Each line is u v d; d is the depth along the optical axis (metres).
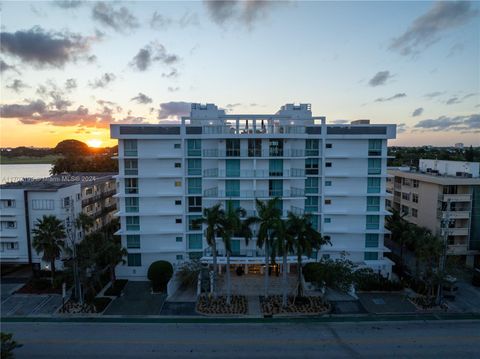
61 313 35.94
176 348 29.41
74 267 37.41
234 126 46.47
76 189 52.59
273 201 37.31
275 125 46.59
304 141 46.22
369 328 33.06
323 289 38.31
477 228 50.12
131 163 46.75
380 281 42.50
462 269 42.16
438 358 27.92
